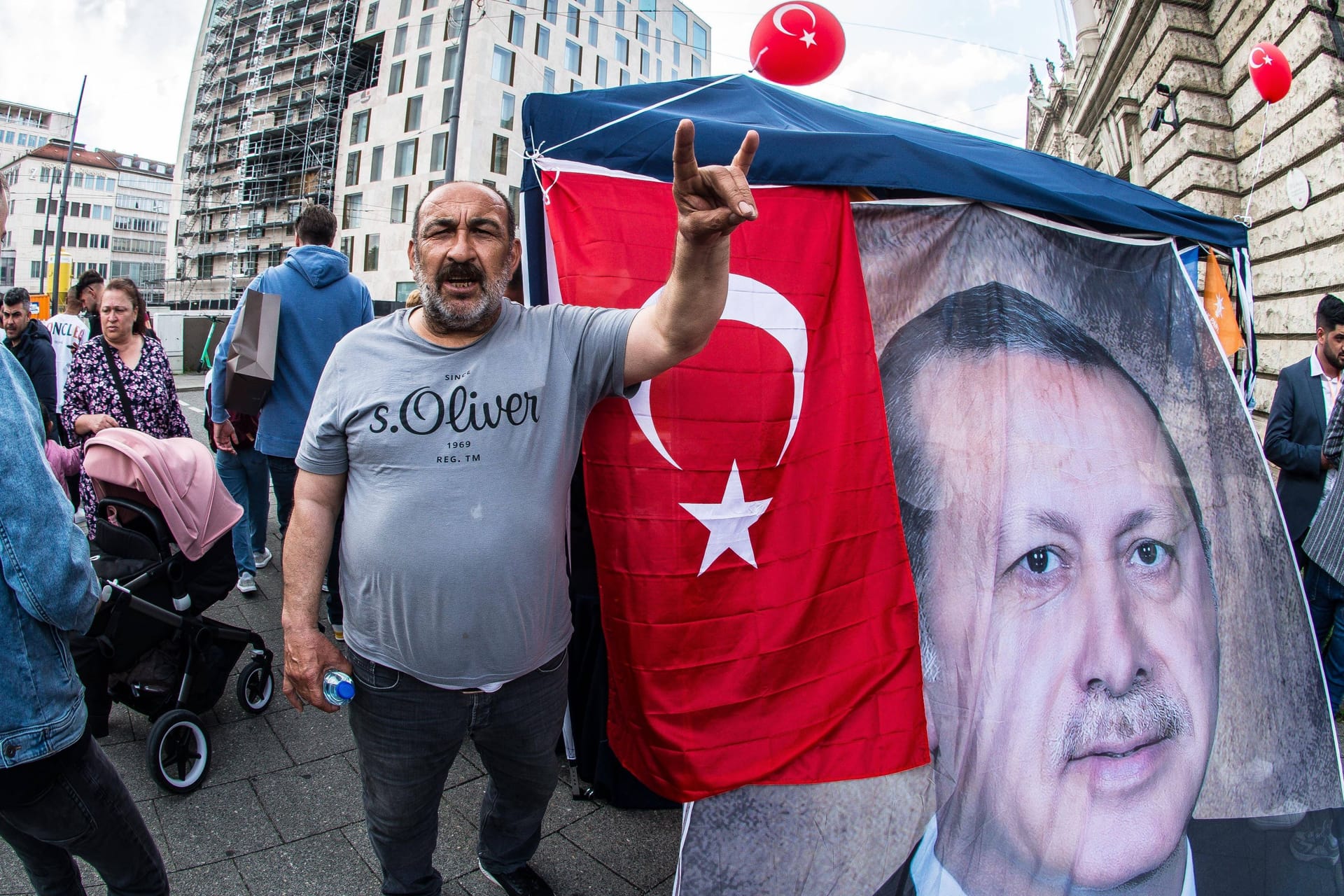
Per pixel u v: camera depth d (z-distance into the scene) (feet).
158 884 5.98
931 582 7.48
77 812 5.31
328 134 171.94
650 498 6.93
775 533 7.16
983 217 8.22
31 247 249.34
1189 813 7.59
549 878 7.39
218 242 207.72
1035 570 7.69
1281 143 20.85
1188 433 8.47
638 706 6.85
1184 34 24.49
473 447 5.68
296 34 188.14
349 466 6.05
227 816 8.07
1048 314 8.27
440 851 7.74
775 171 7.50
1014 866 7.13
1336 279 18.45
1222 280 10.82
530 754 6.39
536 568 5.85
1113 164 34.83
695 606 6.90
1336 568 11.06
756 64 6.03
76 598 4.91
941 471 7.68
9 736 4.76
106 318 12.16
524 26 139.23
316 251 12.08
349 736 9.77
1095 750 7.47
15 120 297.94
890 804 6.93
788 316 7.41
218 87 211.20
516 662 5.93
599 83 156.87
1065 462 7.94
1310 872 7.72
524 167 7.50
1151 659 7.75
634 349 6.04
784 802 6.75
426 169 140.46
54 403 16.42
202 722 9.21
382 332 6.02
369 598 5.77
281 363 11.85
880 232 7.91
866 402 7.52
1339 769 8.11
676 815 8.49
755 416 7.21
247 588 13.73
